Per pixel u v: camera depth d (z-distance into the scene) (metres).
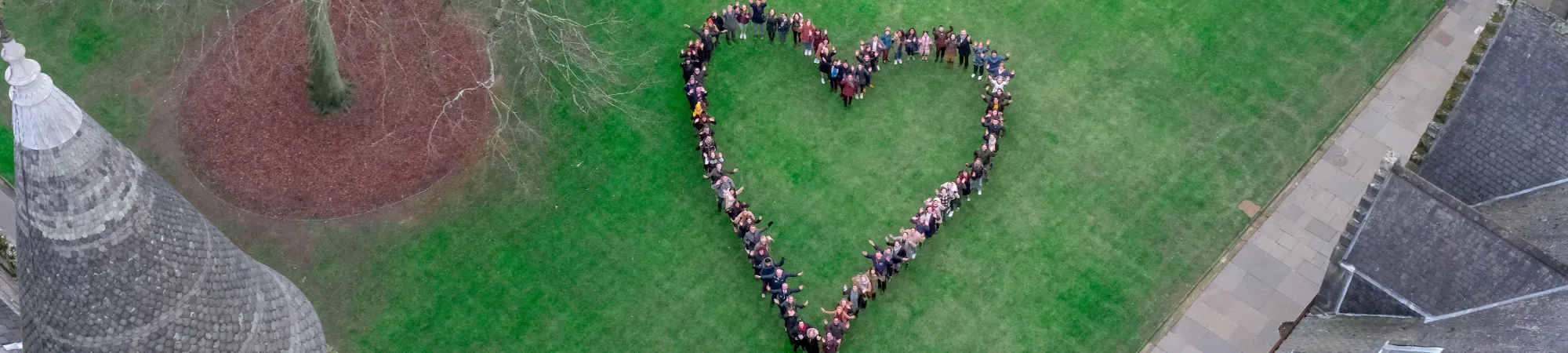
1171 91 46.59
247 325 28.92
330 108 45.41
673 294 41.81
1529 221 33.97
